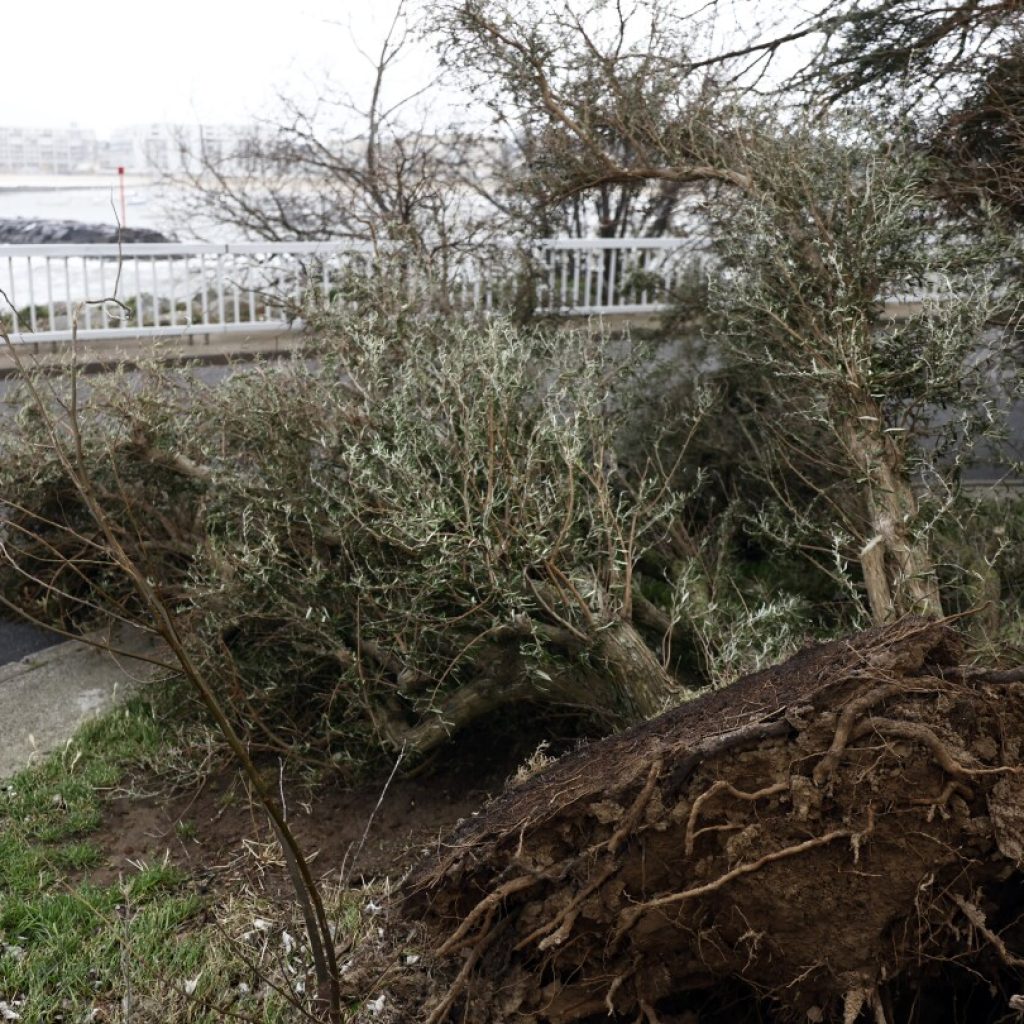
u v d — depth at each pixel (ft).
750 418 19.34
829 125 17.88
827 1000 7.50
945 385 14.30
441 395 13.32
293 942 9.66
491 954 7.95
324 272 25.03
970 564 15.37
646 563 18.70
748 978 7.69
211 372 25.75
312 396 14.76
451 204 26.04
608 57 20.15
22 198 66.33
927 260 16.02
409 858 11.77
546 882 7.86
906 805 7.20
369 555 13.46
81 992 9.34
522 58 20.36
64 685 15.87
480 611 12.63
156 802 13.06
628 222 36.88
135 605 17.11
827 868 7.27
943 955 7.41
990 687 7.43
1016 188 17.30
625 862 7.58
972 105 19.22
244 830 12.45
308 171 36.58
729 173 18.24
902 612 12.88
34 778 13.29
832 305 15.76
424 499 12.59
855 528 16.43
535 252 25.17
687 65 20.85
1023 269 17.85
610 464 17.21
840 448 15.85
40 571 17.56
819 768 7.22
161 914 10.44
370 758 13.58
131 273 41.57
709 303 18.48
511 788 9.18
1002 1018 7.48
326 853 11.98
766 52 23.20
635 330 23.11
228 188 39.52
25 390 17.49
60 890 10.98
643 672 12.35
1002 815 7.04
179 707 14.58
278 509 14.20
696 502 19.74
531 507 12.67
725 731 7.66
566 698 13.12
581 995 7.77
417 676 13.04
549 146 21.17
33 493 16.81
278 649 14.38
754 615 14.30
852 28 21.29
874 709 7.37
